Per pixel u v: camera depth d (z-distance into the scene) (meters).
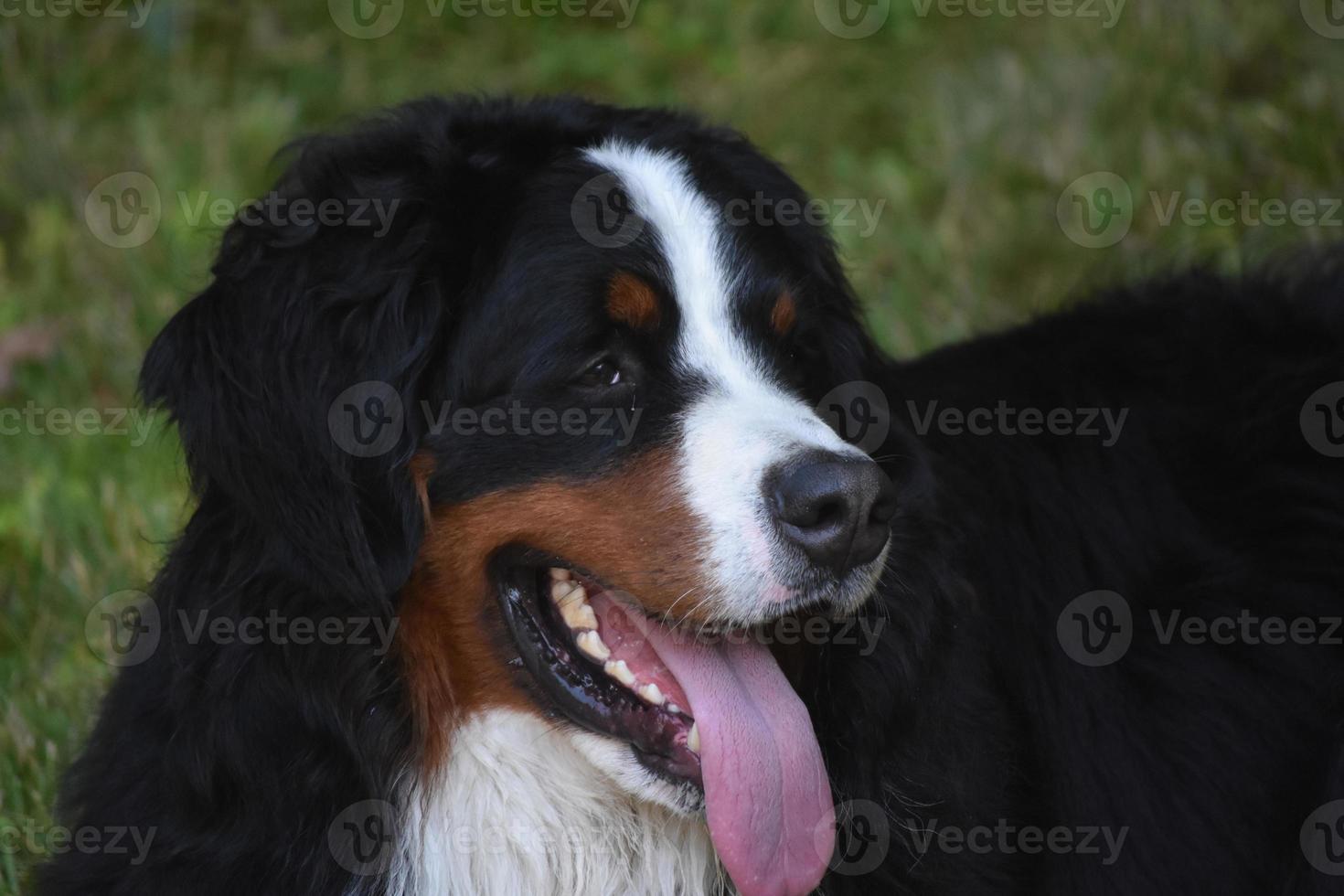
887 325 10.71
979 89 12.90
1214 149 11.45
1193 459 6.74
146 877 5.28
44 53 13.88
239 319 5.45
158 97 13.83
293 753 5.20
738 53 14.69
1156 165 11.48
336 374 5.34
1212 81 12.02
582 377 5.47
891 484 5.14
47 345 10.80
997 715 6.23
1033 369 7.15
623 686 5.48
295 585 5.18
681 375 5.56
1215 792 6.36
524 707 5.60
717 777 5.21
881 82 14.08
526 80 14.35
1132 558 6.61
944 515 6.43
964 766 5.89
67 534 9.09
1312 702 6.36
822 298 6.36
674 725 5.41
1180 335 7.18
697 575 5.20
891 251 11.48
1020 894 6.10
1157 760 6.40
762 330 5.79
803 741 5.37
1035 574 6.64
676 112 6.45
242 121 13.05
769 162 6.48
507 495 5.41
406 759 5.43
